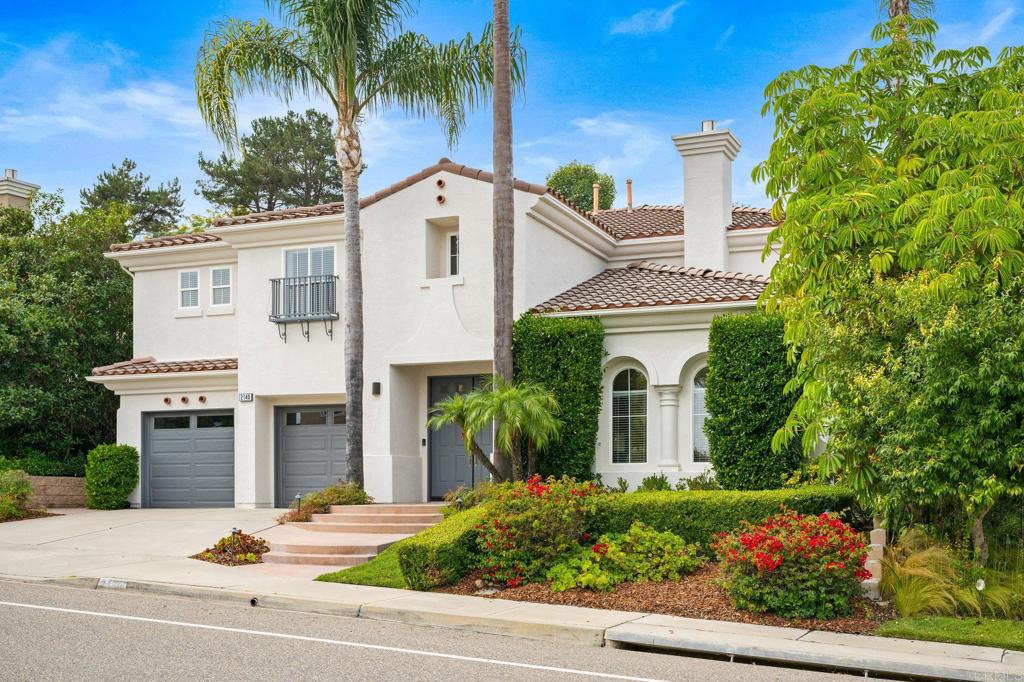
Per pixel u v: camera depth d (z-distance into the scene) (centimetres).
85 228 2889
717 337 1772
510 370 1797
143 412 2470
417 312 2098
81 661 876
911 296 1166
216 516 2067
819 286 1362
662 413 1909
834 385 1209
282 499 2320
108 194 5206
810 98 1402
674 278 2100
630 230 2503
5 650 917
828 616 1108
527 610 1164
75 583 1358
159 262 2553
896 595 1148
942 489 1112
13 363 2530
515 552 1322
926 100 1419
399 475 2109
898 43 1455
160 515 2136
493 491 1538
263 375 2281
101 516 2139
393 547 1549
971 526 1188
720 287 1952
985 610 1126
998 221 1168
